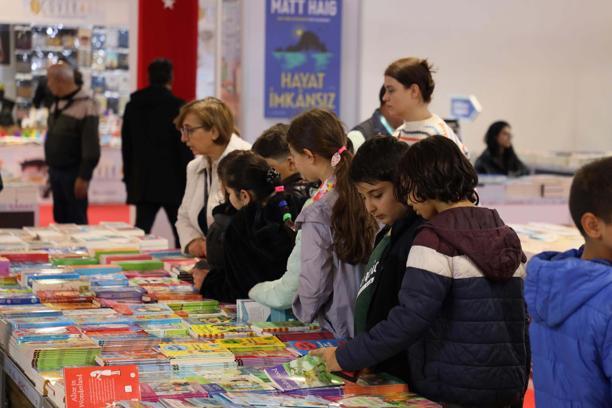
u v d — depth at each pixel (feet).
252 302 11.85
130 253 15.98
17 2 41.91
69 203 27.73
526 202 27.63
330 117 10.91
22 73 42.63
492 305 8.68
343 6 34.42
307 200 11.78
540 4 38.29
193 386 9.12
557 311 7.18
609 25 39.17
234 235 12.42
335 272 10.89
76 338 10.33
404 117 14.39
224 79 32.89
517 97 38.58
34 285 13.10
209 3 32.55
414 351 9.11
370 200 9.52
